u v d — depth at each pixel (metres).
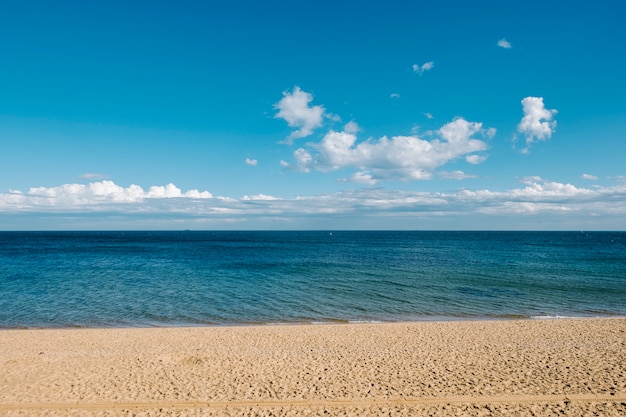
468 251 83.81
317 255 70.44
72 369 13.24
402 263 54.62
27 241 127.56
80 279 37.59
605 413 9.93
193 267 48.59
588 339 16.83
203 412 10.16
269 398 10.95
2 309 25.00
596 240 153.25
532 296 29.52
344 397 10.99
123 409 10.32
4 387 11.69
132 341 16.92
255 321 22.56
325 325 20.16
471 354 14.82
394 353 15.05
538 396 10.91
